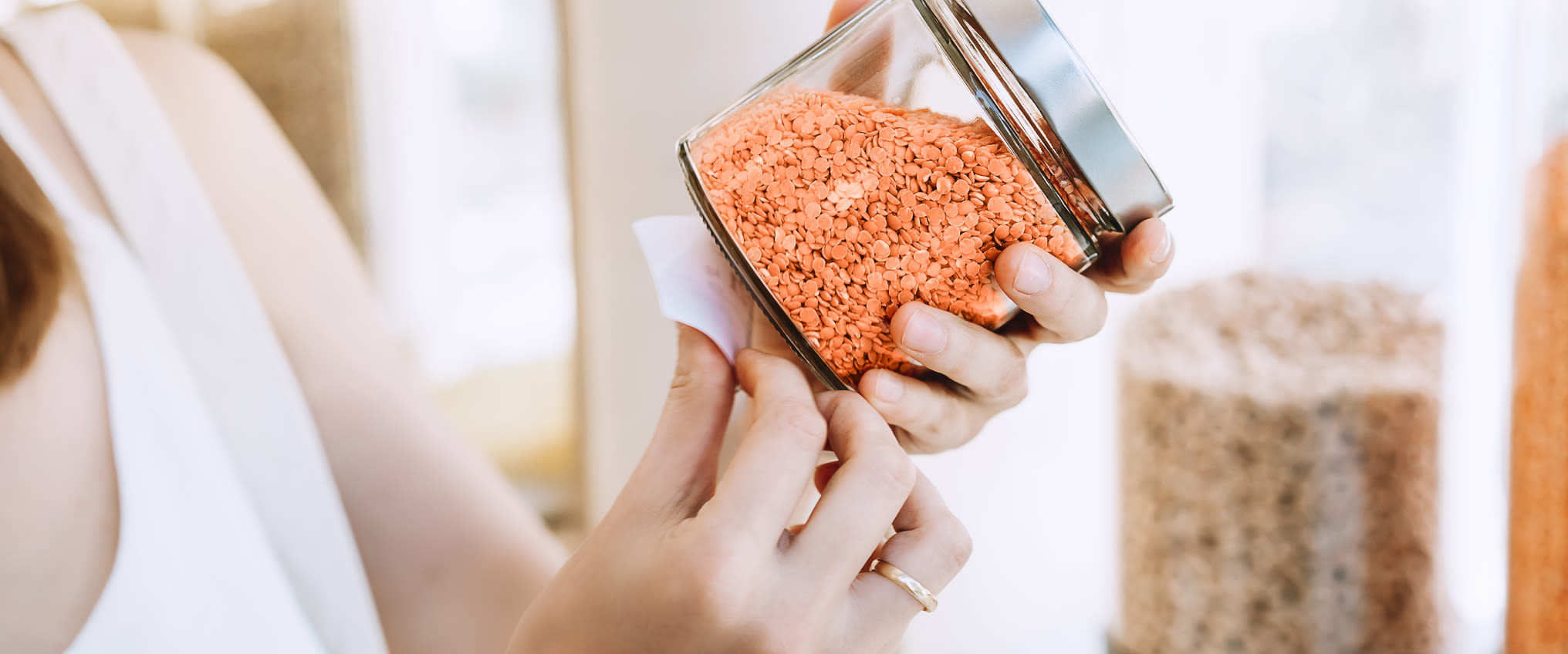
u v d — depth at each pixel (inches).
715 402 17.7
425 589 24.0
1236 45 24.2
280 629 22.0
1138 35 24.5
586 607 16.3
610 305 33.3
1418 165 23.4
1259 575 24.1
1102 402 26.5
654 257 18.0
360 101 39.4
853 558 16.4
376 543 24.1
